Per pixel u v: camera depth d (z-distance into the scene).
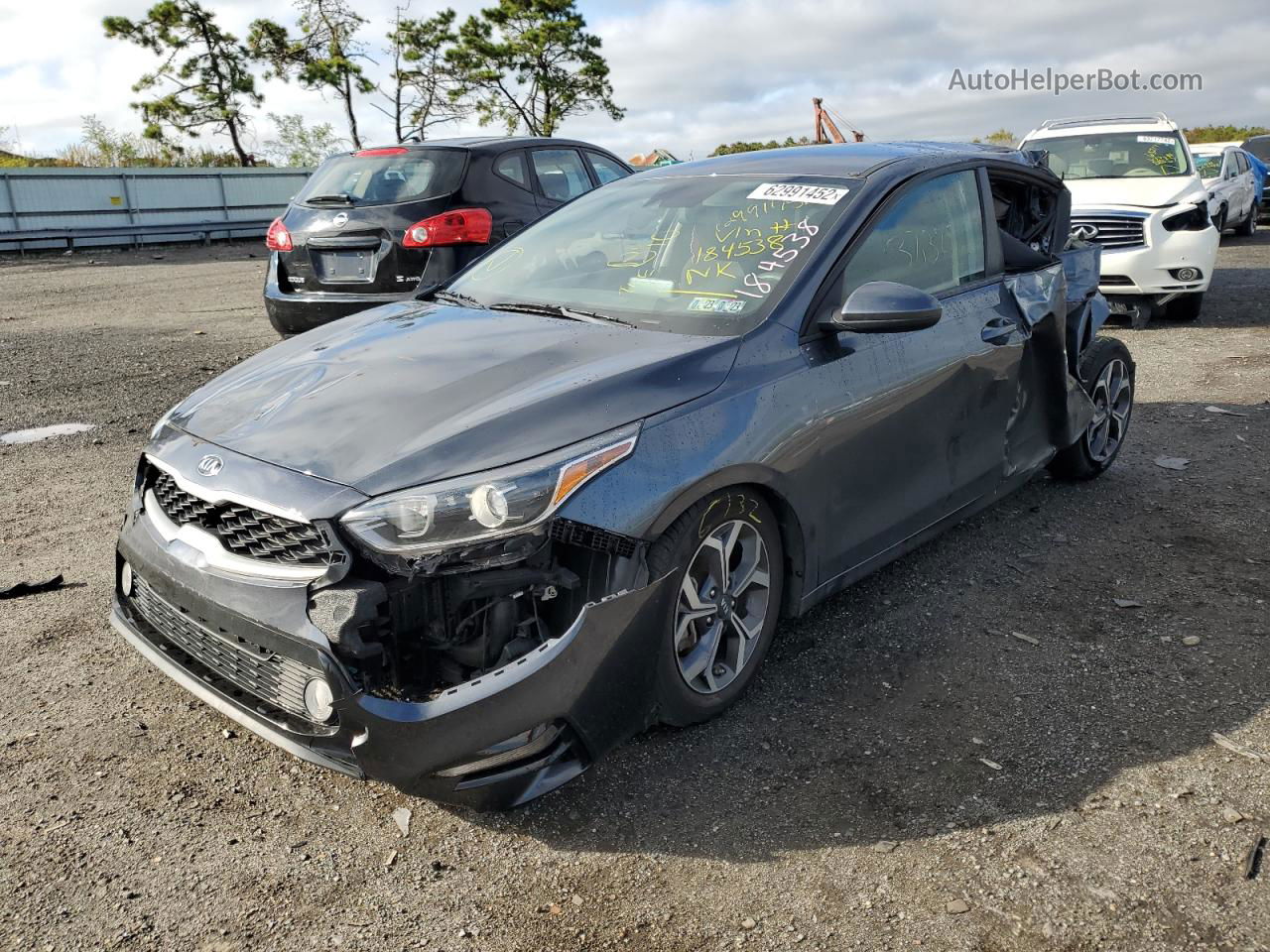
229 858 2.52
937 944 2.21
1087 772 2.81
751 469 2.90
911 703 3.18
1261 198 19.50
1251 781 2.74
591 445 2.60
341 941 2.26
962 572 4.16
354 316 3.85
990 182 4.40
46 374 8.20
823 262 3.33
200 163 38.34
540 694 2.47
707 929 2.28
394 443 2.62
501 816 2.68
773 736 3.02
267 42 38.97
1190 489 5.10
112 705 3.20
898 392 3.45
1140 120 11.09
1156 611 3.78
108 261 20.48
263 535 2.57
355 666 2.44
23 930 2.28
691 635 2.96
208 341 9.84
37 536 4.61
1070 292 4.79
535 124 45.16
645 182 4.20
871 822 2.62
